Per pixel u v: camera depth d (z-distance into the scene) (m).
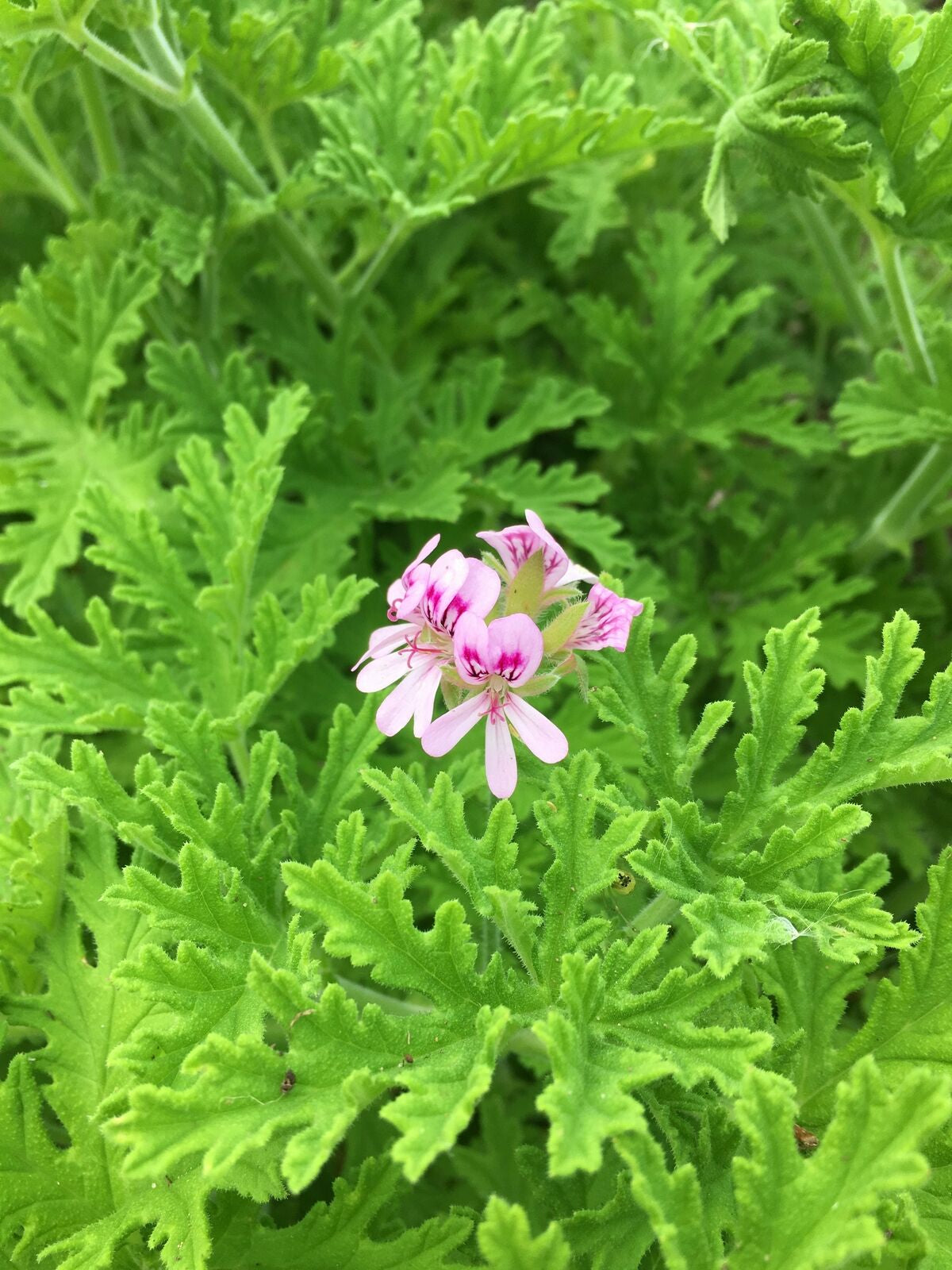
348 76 0.29
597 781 0.18
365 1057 0.14
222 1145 0.13
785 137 0.20
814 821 0.15
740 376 0.41
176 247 0.28
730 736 0.31
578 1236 0.15
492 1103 0.25
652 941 0.15
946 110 0.20
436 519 0.31
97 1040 0.18
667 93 0.34
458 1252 0.17
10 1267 0.16
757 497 0.34
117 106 0.38
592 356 0.33
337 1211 0.17
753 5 0.25
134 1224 0.16
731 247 0.39
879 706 0.16
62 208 0.39
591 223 0.33
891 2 0.23
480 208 0.39
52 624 0.21
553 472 0.29
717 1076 0.14
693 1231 0.13
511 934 0.15
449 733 0.16
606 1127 0.12
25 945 0.18
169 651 0.25
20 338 0.29
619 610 0.16
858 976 0.18
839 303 0.37
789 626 0.17
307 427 0.28
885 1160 0.12
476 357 0.37
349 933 0.15
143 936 0.18
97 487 0.22
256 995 0.16
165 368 0.28
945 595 0.33
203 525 0.22
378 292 0.37
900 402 0.26
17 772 0.21
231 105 0.33
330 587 0.27
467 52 0.29
